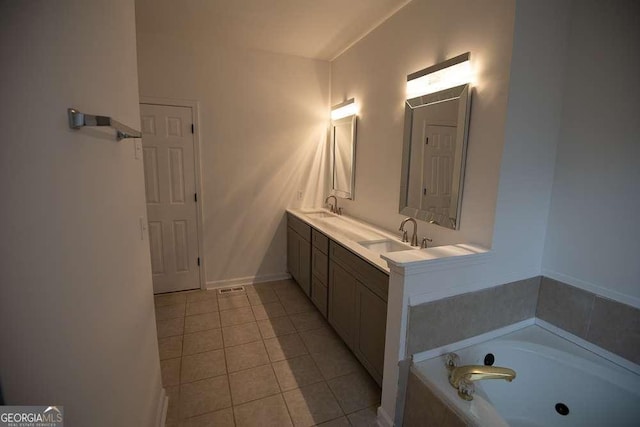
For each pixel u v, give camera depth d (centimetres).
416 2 216
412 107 220
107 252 98
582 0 162
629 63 146
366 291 196
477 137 173
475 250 169
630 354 155
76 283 75
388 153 257
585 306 171
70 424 70
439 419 141
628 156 150
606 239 161
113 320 100
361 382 206
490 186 167
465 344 175
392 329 162
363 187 297
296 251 340
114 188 107
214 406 185
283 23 261
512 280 183
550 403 167
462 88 177
